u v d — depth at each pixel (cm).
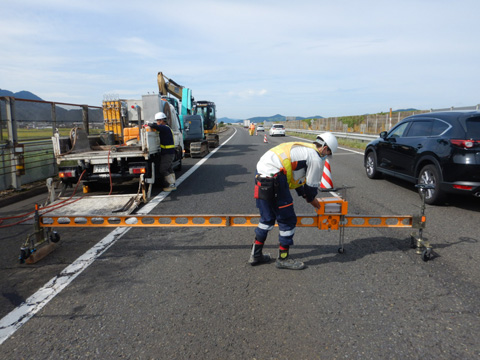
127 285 332
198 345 239
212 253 411
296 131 4238
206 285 329
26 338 251
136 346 239
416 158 665
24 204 704
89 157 713
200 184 873
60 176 721
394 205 622
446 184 573
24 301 304
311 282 332
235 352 231
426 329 254
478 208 597
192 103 1909
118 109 1134
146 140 703
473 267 359
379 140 859
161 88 1769
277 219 358
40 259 399
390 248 416
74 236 482
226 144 2461
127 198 630
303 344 238
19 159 820
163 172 788
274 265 375
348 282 330
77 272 363
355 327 258
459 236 454
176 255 406
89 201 619
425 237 452
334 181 874
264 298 303
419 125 698
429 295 303
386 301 294
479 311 277
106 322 270
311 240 451
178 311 283
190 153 1496
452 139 570
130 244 446
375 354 227
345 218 396
